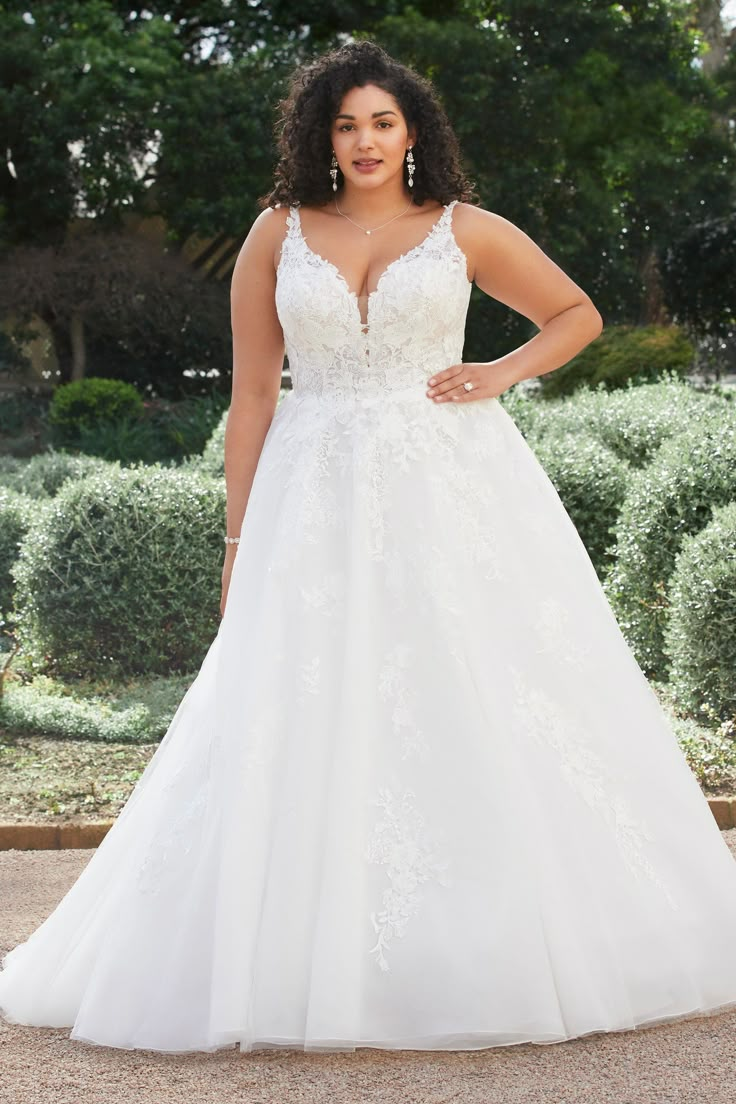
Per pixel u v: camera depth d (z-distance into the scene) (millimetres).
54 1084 2441
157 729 5707
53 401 15203
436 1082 2402
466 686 2682
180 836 2732
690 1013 2645
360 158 2879
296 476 2855
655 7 18406
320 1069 2467
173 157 16484
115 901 2762
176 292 16578
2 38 16359
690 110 18312
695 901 2785
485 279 3053
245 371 3084
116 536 6523
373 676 2684
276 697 2682
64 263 16281
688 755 4922
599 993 2549
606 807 2752
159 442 14742
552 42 17500
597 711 2842
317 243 2922
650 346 14047
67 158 16703
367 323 2881
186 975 2580
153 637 6625
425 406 2885
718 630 5445
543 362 2996
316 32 17734
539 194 17531
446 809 2611
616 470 7246
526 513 2932
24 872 4016
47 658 6914
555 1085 2383
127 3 18188
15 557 7469
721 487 6168
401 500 2797
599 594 2990
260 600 2789
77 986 2752
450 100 16984
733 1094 2332
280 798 2611
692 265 18125
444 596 2730
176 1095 2377
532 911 2541
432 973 2510
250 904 2531
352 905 2510
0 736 5750
